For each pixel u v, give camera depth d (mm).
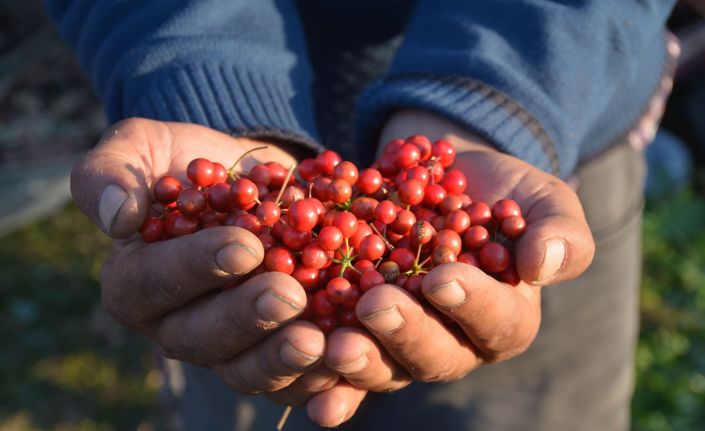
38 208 870
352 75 554
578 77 457
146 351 790
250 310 382
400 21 536
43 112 941
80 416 722
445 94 455
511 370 543
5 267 883
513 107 451
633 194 567
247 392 419
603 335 554
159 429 706
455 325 411
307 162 450
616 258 554
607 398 560
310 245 413
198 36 470
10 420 712
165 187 421
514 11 466
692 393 731
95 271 884
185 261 385
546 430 545
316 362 391
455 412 544
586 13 456
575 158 468
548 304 540
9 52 986
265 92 471
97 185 403
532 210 427
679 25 920
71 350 789
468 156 458
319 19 538
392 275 413
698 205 939
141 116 468
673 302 834
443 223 432
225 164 455
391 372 407
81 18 496
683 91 1027
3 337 798
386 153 455
